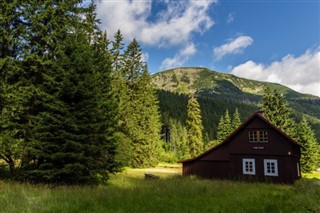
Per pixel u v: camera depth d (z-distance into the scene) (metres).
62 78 17.50
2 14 17.91
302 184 20.41
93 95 18.27
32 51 19.22
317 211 10.58
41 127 16.77
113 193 13.20
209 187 17.58
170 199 12.60
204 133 119.69
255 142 31.59
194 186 17.66
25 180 17.22
